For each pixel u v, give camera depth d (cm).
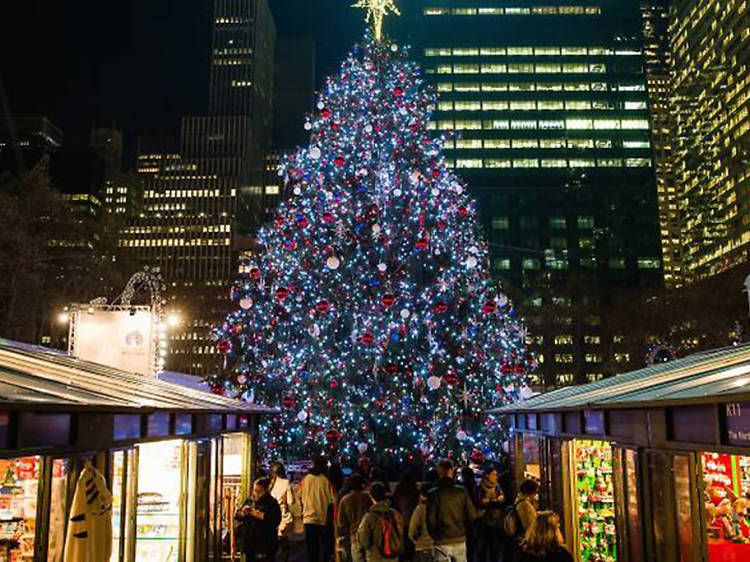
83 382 930
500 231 12225
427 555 943
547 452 1504
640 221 12369
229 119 16912
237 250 15612
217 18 18250
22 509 718
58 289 4388
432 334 2712
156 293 2223
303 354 2705
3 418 598
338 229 2577
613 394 1098
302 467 2550
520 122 12681
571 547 1291
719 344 4941
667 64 17350
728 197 12744
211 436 1331
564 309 7425
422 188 2836
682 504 818
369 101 3023
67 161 14862
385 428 2764
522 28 13050
